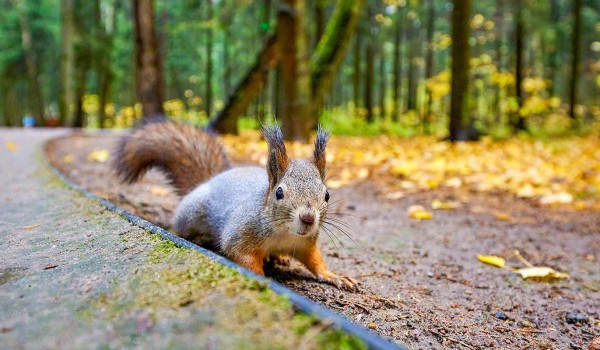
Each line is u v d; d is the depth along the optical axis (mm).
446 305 290
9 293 175
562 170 875
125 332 140
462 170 838
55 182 430
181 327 140
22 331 144
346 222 495
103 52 2746
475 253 415
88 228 261
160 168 416
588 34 2801
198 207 343
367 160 959
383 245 419
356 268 348
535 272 354
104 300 163
